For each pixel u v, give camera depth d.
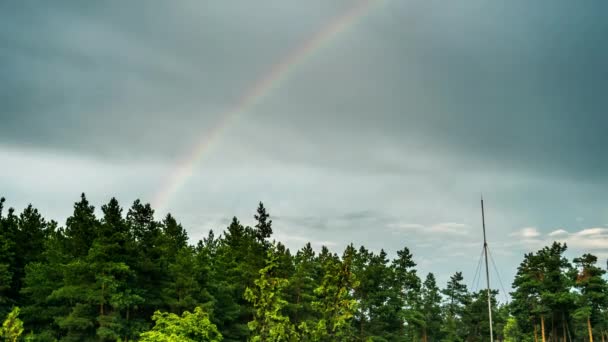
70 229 55.12
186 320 40.31
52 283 48.56
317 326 42.84
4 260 48.47
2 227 49.91
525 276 86.50
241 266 60.66
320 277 73.44
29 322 48.47
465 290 118.44
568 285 83.56
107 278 45.31
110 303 45.88
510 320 114.94
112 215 50.72
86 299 45.47
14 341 35.44
